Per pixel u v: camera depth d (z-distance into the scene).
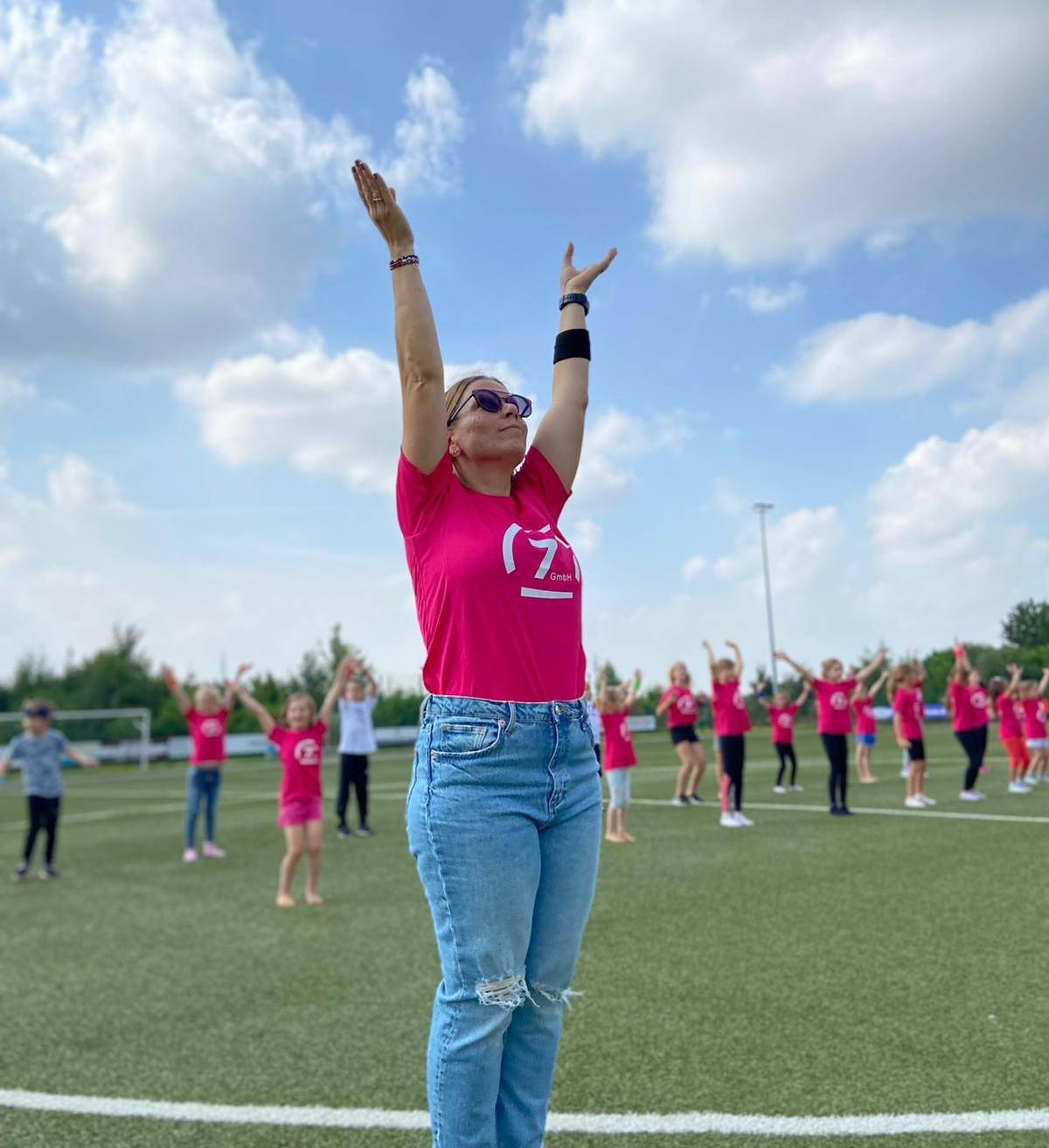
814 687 11.51
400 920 6.76
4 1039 4.45
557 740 2.25
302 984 5.19
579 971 5.09
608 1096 3.42
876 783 15.54
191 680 49.94
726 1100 3.32
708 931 5.86
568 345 2.93
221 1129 3.32
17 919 7.54
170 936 6.58
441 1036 2.20
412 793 2.29
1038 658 44.47
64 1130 3.37
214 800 10.84
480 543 2.25
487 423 2.39
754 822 11.05
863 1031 3.95
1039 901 6.23
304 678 50.22
